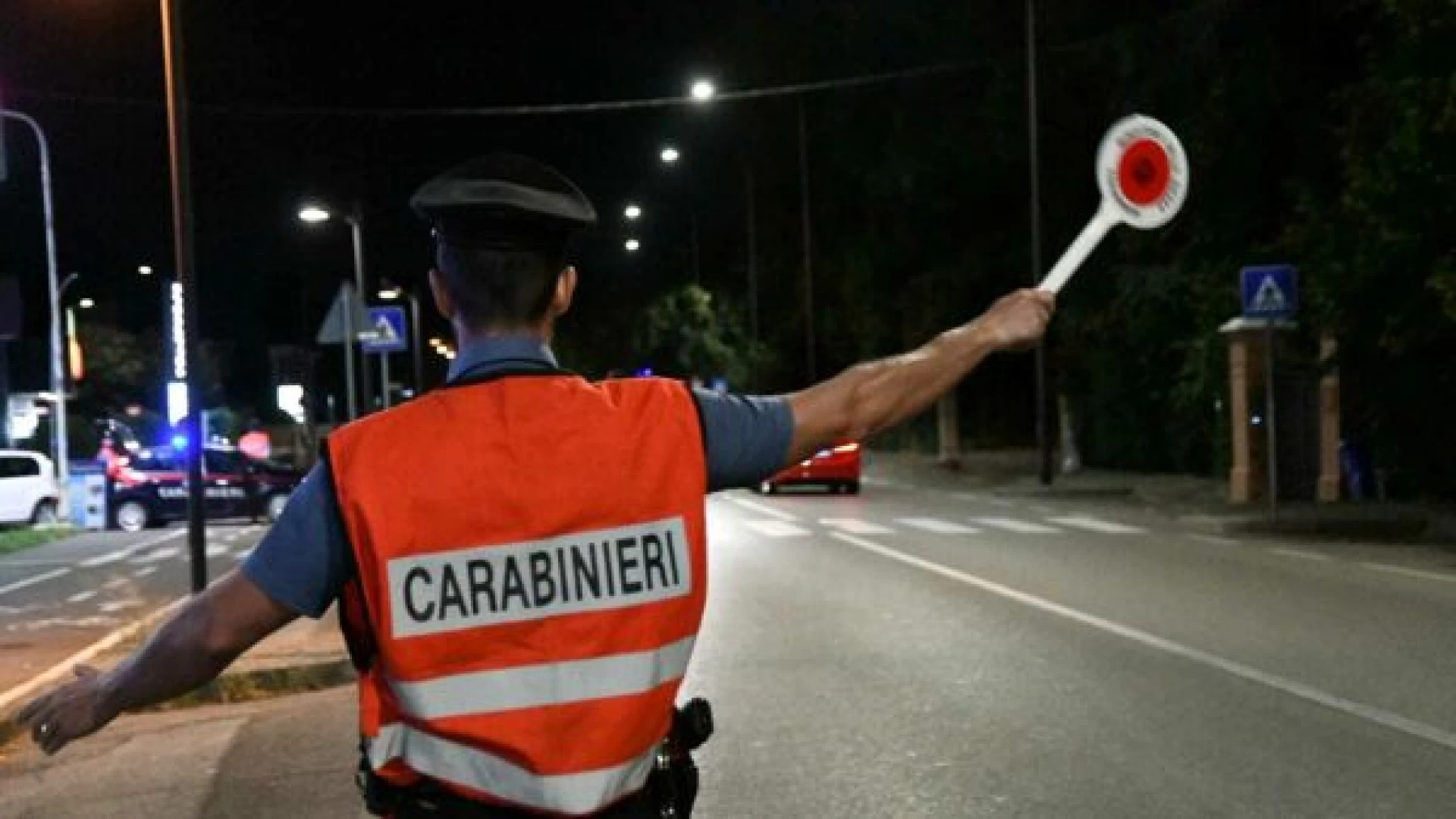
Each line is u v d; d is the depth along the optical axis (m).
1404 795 6.61
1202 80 27.56
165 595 16.39
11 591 17.31
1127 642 10.67
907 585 14.23
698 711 2.75
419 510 2.28
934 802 6.66
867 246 40.97
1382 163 17.80
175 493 28.42
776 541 19.09
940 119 35.66
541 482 2.31
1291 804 6.51
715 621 12.25
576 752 2.28
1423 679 9.09
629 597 2.33
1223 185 26.73
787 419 2.55
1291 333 23.09
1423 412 20.80
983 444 46.84
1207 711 8.36
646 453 2.38
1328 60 25.81
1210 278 26.22
